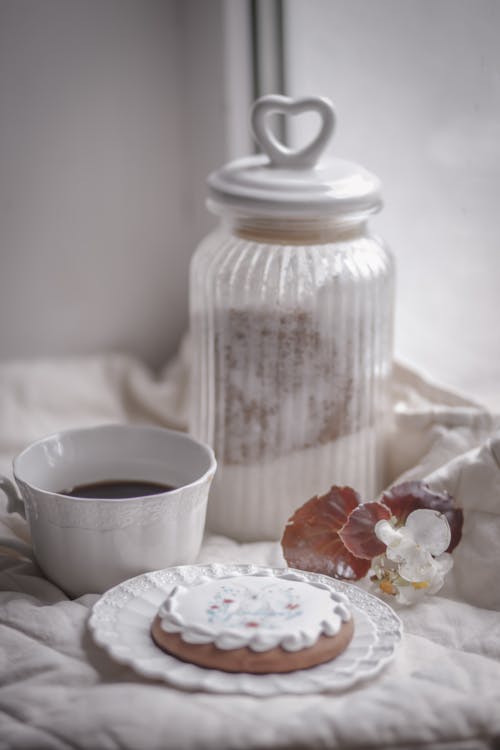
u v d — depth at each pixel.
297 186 0.76
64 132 1.03
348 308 0.77
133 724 0.60
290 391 0.77
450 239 0.90
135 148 1.06
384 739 0.60
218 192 0.78
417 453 0.82
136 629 0.67
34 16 1.00
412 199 0.92
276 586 0.69
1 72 1.00
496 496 0.74
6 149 1.02
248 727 0.60
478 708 0.61
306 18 0.97
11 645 0.67
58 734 0.60
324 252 0.77
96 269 1.07
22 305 1.06
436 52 0.87
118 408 1.03
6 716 0.62
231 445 0.79
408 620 0.71
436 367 0.94
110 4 1.02
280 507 0.79
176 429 0.99
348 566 0.74
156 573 0.72
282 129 1.02
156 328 1.11
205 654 0.64
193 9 1.03
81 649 0.67
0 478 0.74
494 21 0.82
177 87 1.06
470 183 0.87
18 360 1.07
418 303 0.94
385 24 0.90
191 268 0.82
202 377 0.81
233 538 0.81
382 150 0.93
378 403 0.81
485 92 0.84
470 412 0.81
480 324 0.88
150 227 1.08
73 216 1.05
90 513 0.70
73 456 0.78
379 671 0.65
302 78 0.99
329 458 0.79
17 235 1.04
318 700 0.62
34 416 1.00
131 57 1.04
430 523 0.72
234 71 1.01
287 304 0.76
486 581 0.72
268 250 0.77
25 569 0.75
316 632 0.65
